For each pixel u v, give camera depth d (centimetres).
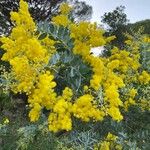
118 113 488
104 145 523
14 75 509
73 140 530
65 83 568
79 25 576
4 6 1944
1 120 662
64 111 474
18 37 520
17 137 515
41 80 477
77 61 558
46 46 575
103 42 575
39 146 498
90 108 483
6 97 758
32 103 491
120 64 674
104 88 515
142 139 573
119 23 1449
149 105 673
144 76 702
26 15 525
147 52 783
